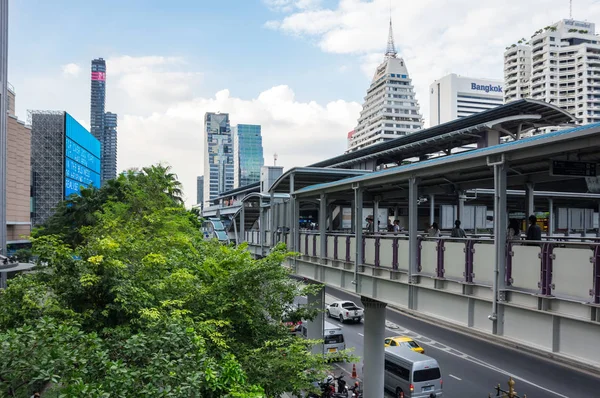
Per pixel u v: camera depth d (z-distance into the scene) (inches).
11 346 242.1
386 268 520.4
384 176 513.7
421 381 739.4
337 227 1191.6
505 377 823.1
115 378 249.6
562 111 1159.0
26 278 374.6
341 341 970.1
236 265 490.9
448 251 419.8
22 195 2404.0
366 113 6245.1
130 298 344.8
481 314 378.9
